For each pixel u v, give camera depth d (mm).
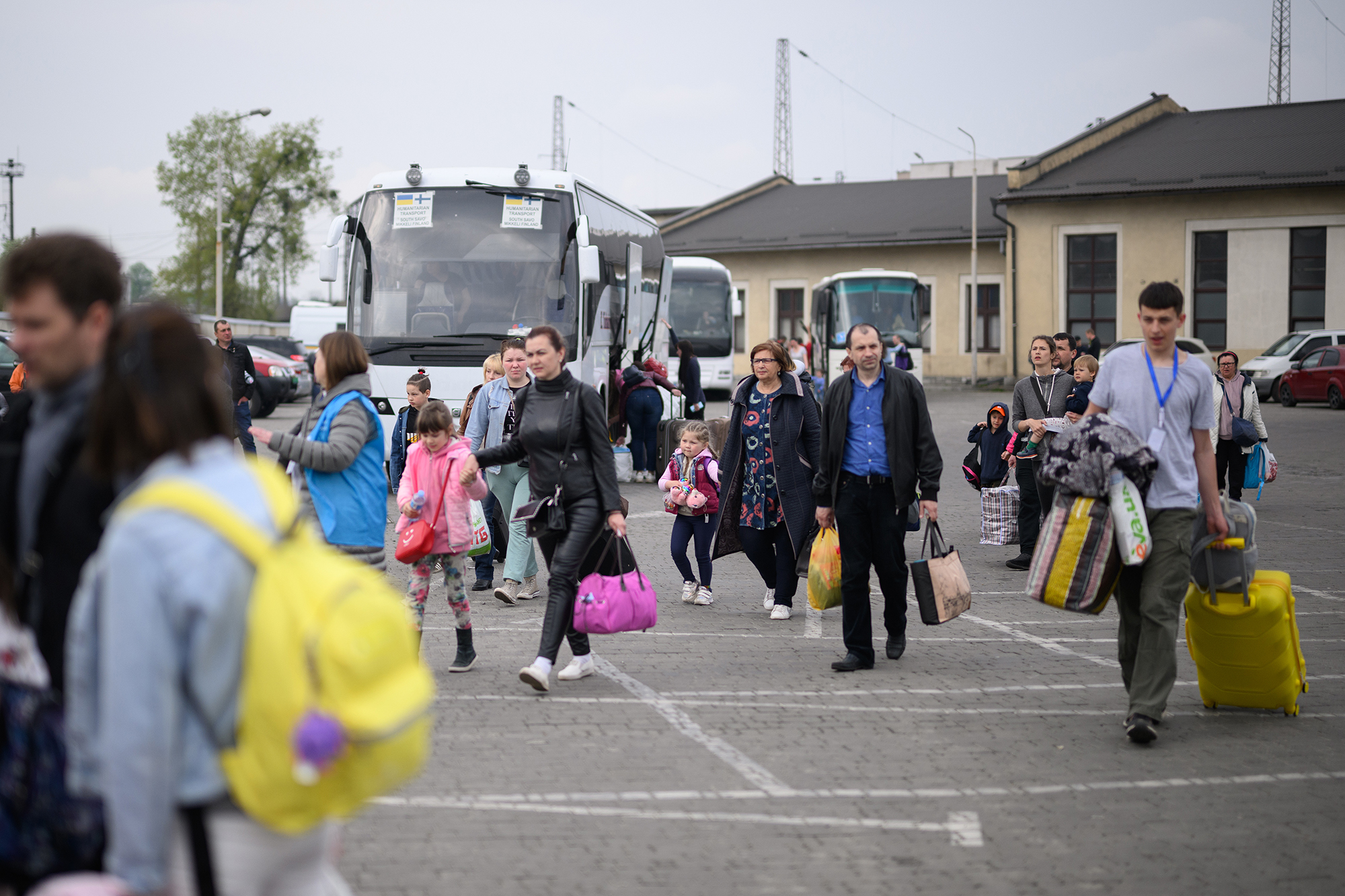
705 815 4625
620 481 17172
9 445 2557
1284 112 41750
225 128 61531
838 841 4379
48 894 2307
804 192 53719
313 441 5723
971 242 44188
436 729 5762
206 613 2176
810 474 8312
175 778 2205
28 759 2479
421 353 14523
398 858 4172
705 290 37188
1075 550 5523
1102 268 39969
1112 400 5723
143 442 2301
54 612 2457
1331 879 4059
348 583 2307
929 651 7586
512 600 8805
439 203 14773
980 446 10922
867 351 6812
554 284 14617
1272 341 37969
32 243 2510
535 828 4477
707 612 8844
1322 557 10969
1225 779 5078
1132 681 5711
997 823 4559
